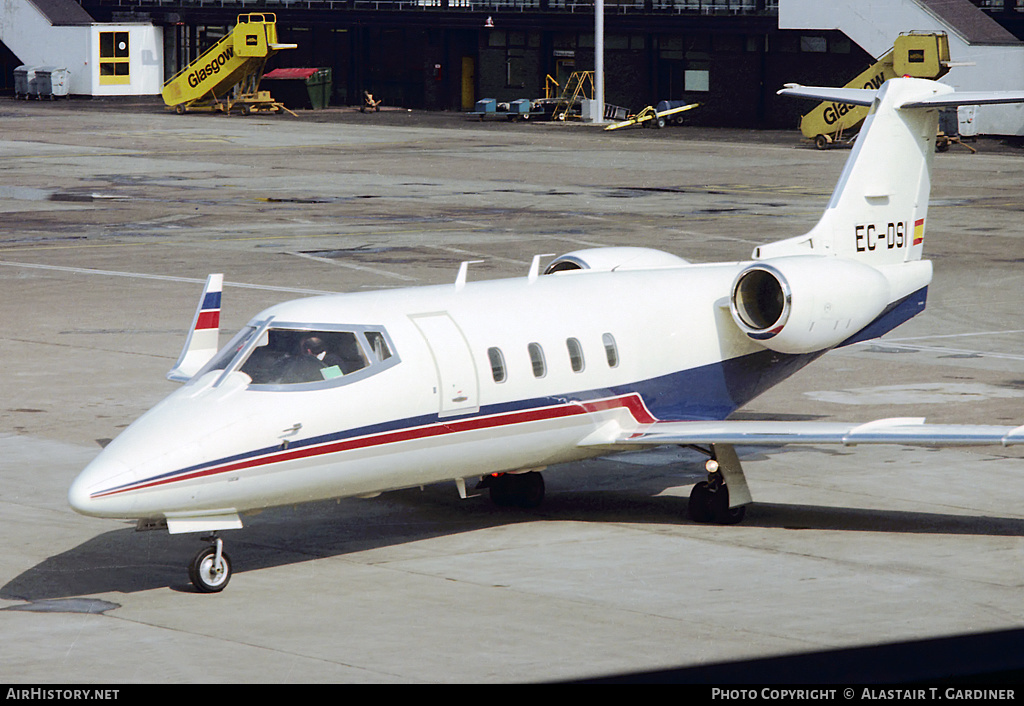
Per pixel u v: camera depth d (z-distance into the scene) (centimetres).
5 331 10956
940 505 6794
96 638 4800
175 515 5200
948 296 12862
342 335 5622
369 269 13875
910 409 8750
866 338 7619
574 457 6450
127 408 8569
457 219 17775
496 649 4694
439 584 5484
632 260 7369
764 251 7238
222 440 5225
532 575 5612
